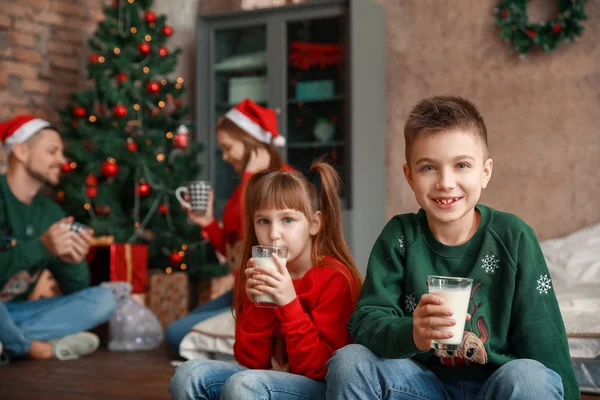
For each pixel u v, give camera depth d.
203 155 5.41
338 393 1.42
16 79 4.67
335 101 4.96
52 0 4.91
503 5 4.68
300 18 5.08
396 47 5.14
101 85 4.39
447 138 1.44
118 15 4.67
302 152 5.09
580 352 2.53
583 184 4.54
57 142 3.64
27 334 3.42
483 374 1.50
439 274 1.57
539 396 1.32
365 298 1.57
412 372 1.48
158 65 4.72
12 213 3.48
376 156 5.08
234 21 5.32
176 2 5.71
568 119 4.57
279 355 1.72
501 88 4.78
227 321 3.13
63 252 3.31
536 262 1.50
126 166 4.45
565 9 4.49
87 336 3.53
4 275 3.25
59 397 2.61
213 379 1.63
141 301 4.15
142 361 3.36
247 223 1.88
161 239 4.54
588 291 3.19
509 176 4.75
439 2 4.98
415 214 1.65
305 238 1.80
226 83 5.39
